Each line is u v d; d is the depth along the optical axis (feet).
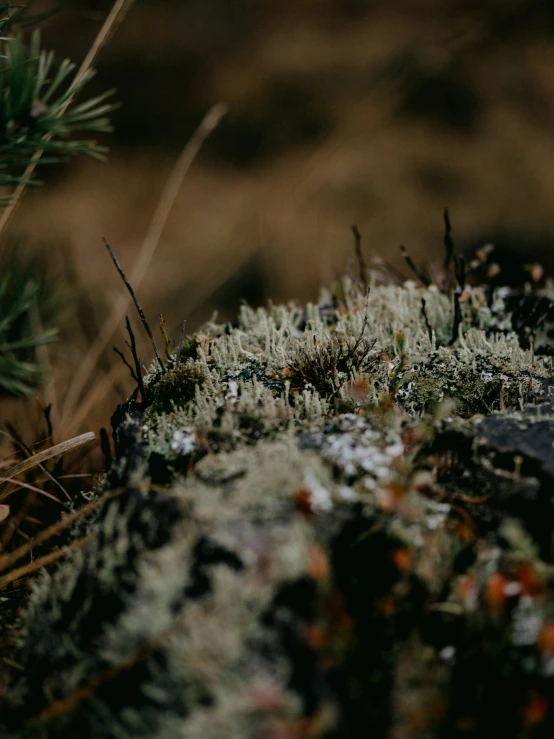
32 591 5.53
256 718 3.51
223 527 4.31
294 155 31.12
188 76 39.86
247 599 3.90
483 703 3.76
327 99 35.37
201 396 5.90
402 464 4.76
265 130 33.45
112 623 4.23
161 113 36.55
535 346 7.85
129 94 38.45
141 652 3.92
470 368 6.44
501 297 8.76
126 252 22.89
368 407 5.84
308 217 24.47
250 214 24.99
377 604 4.10
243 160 32.01
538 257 22.67
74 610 4.51
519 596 4.02
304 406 5.85
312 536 4.20
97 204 27.30
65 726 4.03
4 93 4.86
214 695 3.65
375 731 3.60
